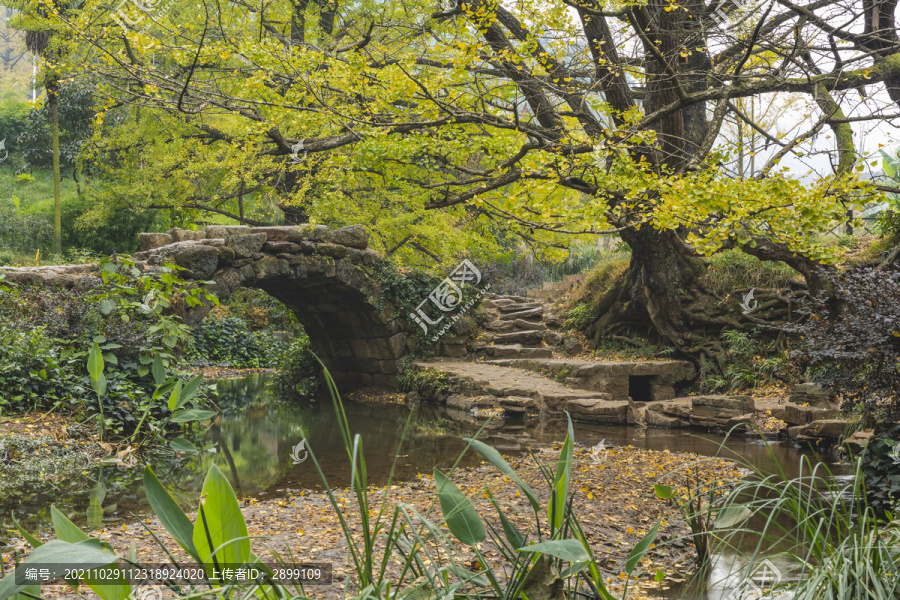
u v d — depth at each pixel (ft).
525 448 27.73
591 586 6.92
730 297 42.39
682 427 33.99
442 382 46.70
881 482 15.60
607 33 32.07
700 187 22.15
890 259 32.09
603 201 24.22
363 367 54.95
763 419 31.42
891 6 27.30
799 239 22.88
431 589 6.02
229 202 75.46
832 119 23.17
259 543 13.56
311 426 35.78
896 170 27.14
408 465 24.34
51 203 80.23
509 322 54.54
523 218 25.29
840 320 17.94
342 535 14.19
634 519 15.65
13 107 106.11
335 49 27.30
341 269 46.60
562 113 28.43
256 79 25.91
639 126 25.18
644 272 45.01
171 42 35.12
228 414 41.32
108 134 70.23
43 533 14.82
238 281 40.27
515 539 6.08
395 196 54.13
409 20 37.29
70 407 27.12
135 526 15.49
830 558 7.47
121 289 30.73
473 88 27.61
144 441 26.76
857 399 16.79
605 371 40.40
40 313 30.42
